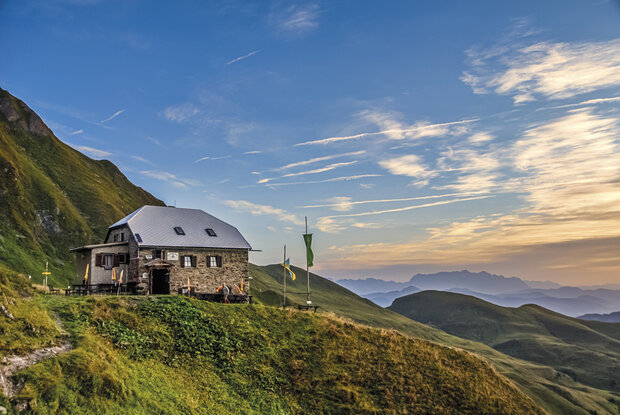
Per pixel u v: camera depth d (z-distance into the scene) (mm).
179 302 43375
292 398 35312
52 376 23438
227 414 30359
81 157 163875
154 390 28609
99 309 36750
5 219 98312
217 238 61594
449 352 47375
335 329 46062
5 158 114000
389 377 40031
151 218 61125
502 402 40844
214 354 37188
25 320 27750
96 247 56438
